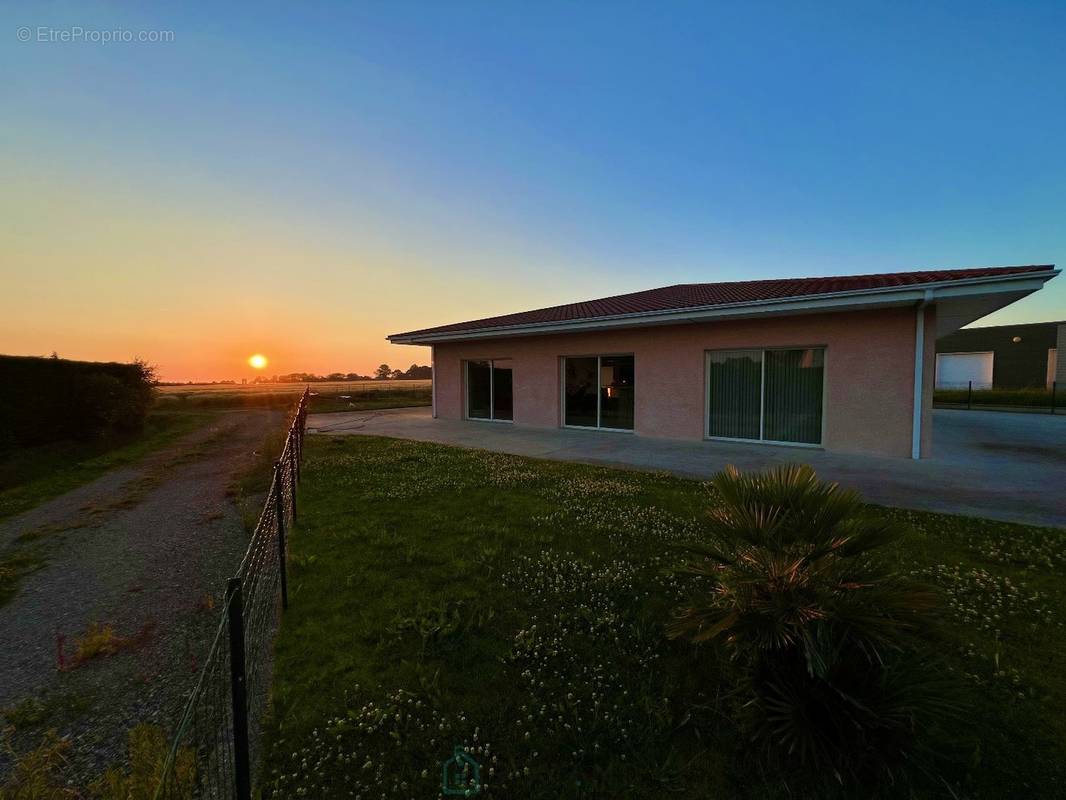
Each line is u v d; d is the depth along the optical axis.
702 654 2.73
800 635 1.74
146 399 13.52
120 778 1.96
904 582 2.02
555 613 3.26
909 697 1.84
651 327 11.45
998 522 4.93
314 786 1.93
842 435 9.05
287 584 3.72
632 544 4.48
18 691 2.62
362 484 7.01
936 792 1.80
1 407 8.89
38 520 5.80
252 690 2.46
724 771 1.95
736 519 2.29
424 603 3.40
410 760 2.05
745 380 10.27
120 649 3.04
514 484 6.83
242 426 15.54
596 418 12.77
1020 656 2.65
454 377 16.20
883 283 8.46
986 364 29.20
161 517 5.86
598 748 2.08
